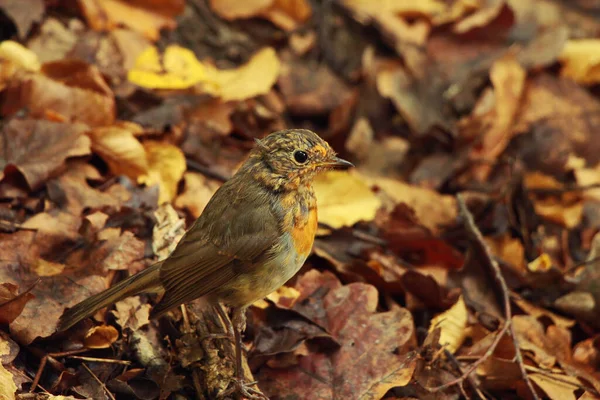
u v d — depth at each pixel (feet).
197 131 37.88
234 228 26.86
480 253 34.45
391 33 46.98
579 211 39.68
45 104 34.81
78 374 27.07
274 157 27.09
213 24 44.39
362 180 38.06
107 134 33.68
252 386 27.37
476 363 28.68
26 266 28.99
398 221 36.76
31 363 26.96
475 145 42.34
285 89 43.86
